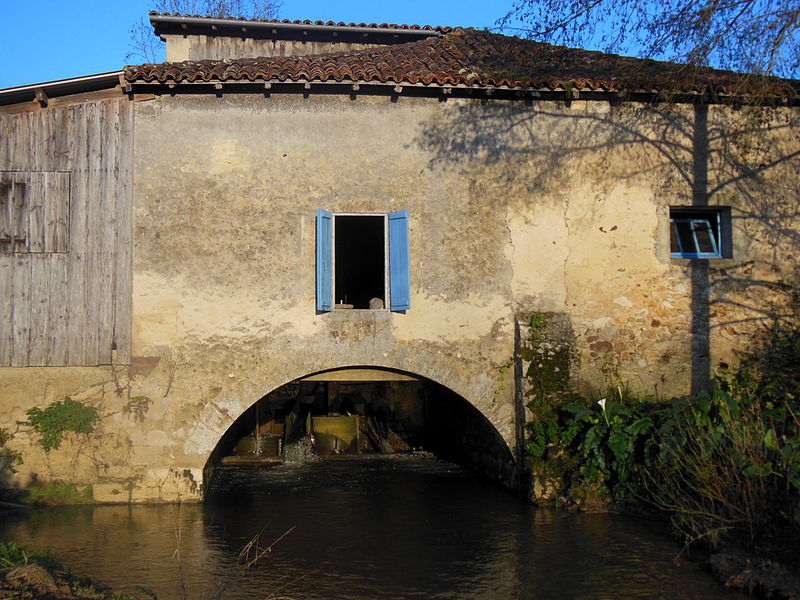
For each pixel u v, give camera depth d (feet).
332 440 42.27
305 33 41.14
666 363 30.30
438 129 30.19
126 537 24.29
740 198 31.17
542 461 28.07
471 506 28.78
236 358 28.58
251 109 29.50
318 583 20.39
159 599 18.86
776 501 21.61
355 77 28.96
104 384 28.14
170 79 28.53
